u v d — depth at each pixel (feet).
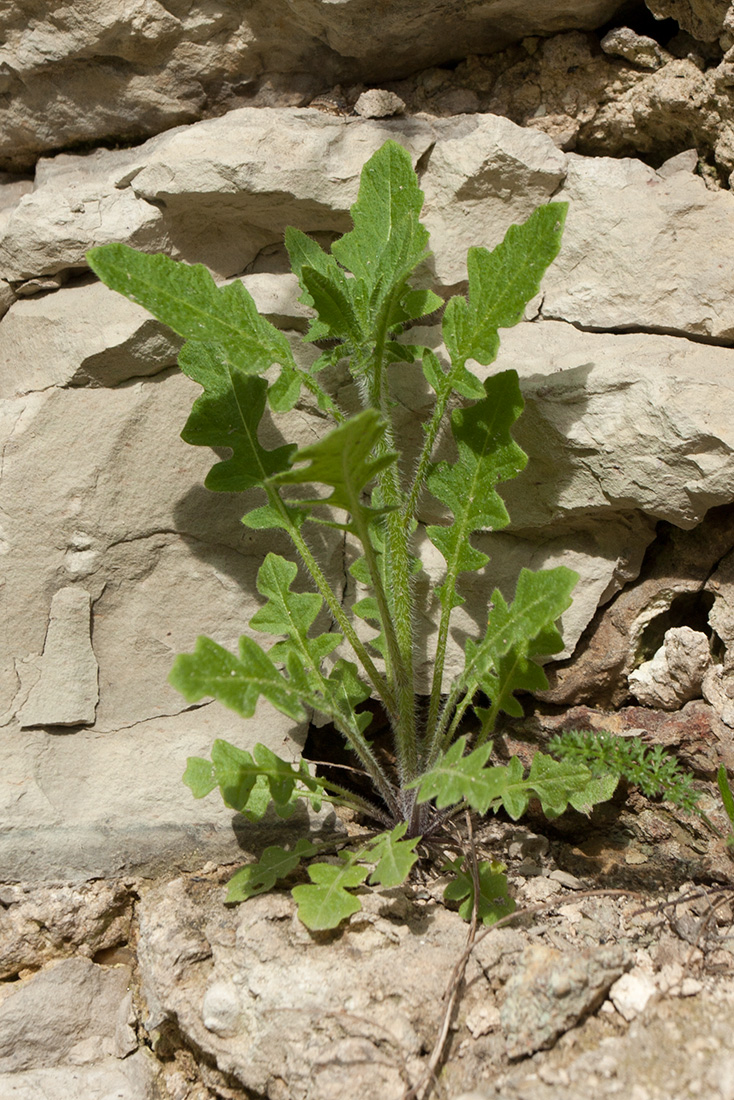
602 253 3.84
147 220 3.83
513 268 3.60
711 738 3.78
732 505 3.83
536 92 3.93
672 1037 3.39
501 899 3.63
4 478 3.77
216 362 3.73
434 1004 3.44
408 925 3.58
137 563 3.84
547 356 3.81
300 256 3.76
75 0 3.82
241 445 3.73
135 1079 3.64
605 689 3.91
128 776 3.79
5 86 3.92
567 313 3.87
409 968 3.49
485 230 3.87
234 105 3.97
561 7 3.82
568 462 3.79
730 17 3.72
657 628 3.91
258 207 3.84
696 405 3.69
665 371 3.72
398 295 3.58
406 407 3.87
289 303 3.85
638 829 3.84
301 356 3.88
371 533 3.85
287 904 3.61
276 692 3.51
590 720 3.87
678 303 3.81
